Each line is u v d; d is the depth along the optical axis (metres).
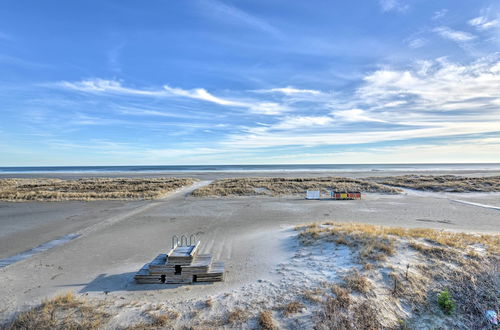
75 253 10.50
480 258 8.16
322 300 6.18
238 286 7.25
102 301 6.47
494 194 29.56
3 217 17.95
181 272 7.55
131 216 18.11
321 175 73.06
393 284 6.82
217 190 31.08
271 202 24.30
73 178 66.12
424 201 24.67
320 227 12.90
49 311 5.95
